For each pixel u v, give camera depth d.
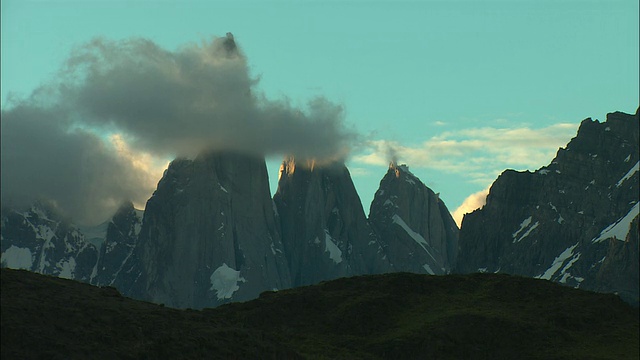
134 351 196.88
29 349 184.25
